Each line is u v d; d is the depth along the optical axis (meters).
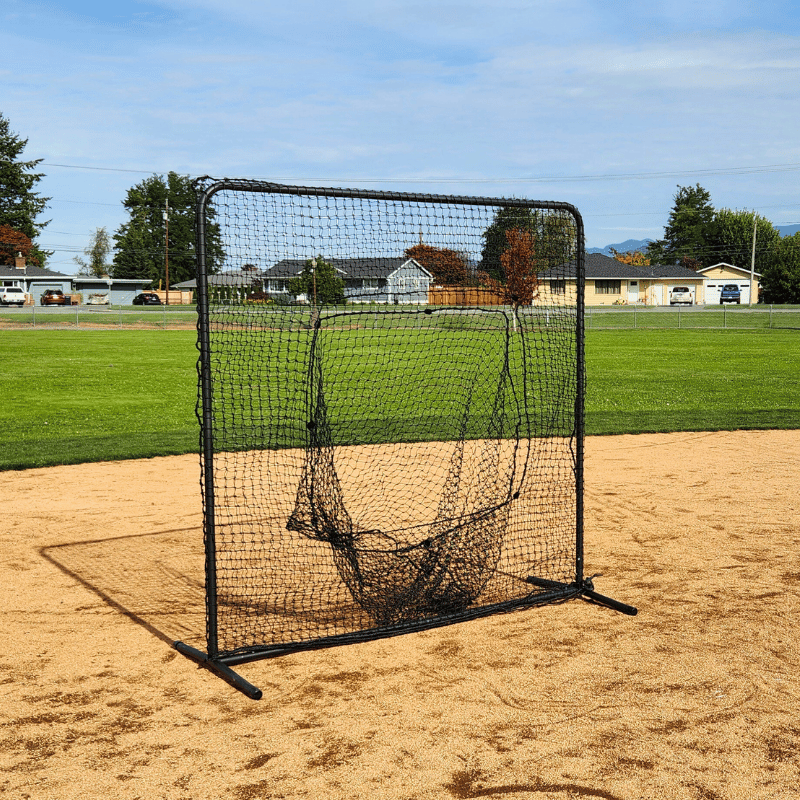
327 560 6.78
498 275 6.27
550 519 7.90
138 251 95.19
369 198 5.21
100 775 3.63
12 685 4.51
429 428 12.82
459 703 4.29
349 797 3.46
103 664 4.80
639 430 12.73
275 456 10.82
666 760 3.74
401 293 6.09
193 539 7.29
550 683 4.52
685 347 31.38
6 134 90.00
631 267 79.25
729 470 10.02
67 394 17.91
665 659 4.82
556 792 3.49
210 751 3.83
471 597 5.86
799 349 30.25
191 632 5.29
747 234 99.75
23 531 7.48
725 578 6.26
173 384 20.00
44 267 98.88
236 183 4.73
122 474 9.84
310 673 4.70
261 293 5.57
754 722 4.09
